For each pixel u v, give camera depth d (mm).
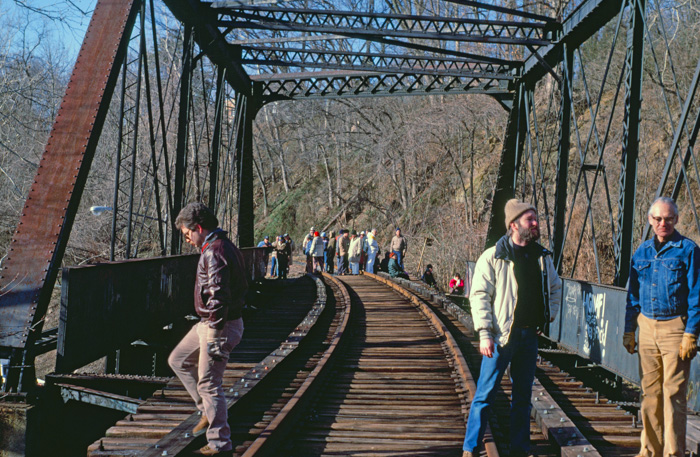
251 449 4281
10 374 6133
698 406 5742
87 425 6457
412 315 13461
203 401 4359
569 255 24875
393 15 13555
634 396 13695
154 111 28062
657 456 4281
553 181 31078
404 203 42312
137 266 7895
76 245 21500
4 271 6555
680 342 4039
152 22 10203
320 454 4707
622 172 9750
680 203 24094
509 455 4527
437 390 6789
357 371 7902
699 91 24109
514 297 4148
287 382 6875
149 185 24703
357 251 28719
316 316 12062
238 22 13555
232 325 4383
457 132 38562
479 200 36156
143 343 9125
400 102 45375
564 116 13828
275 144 58344
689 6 24859
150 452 4219
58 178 7137
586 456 4312
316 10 13352
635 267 4348
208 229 4344
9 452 5641
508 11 13242
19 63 18094
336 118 51625
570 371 9477
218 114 15922
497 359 4223
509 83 17469
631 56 9703
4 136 18641
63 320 5988
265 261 19156
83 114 7570
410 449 4816
